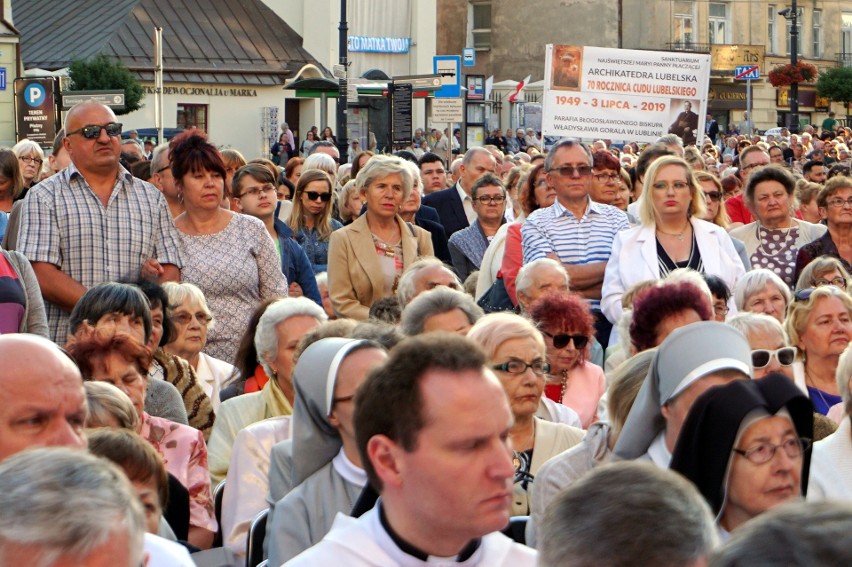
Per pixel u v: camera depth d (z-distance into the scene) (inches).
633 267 459.2
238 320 450.0
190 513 300.4
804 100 3348.9
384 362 179.6
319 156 761.6
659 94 920.9
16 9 2438.5
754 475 206.8
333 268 496.1
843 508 115.1
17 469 142.1
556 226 491.8
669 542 144.5
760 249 563.5
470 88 2412.6
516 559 187.0
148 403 332.8
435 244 617.0
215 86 2363.4
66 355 209.8
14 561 135.4
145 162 644.1
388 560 178.7
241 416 334.3
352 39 2640.3
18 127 1175.6
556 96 916.0
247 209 529.0
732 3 3253.0
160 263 434.6
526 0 3186.5
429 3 2721.5
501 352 286.4
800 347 381.1
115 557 138.6
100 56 2085.4
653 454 240.1
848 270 535.2
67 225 419.5
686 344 234.5
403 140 1341.0
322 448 247.3
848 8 3496.6
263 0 2536.9
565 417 332.8
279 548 239.3
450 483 171.9
